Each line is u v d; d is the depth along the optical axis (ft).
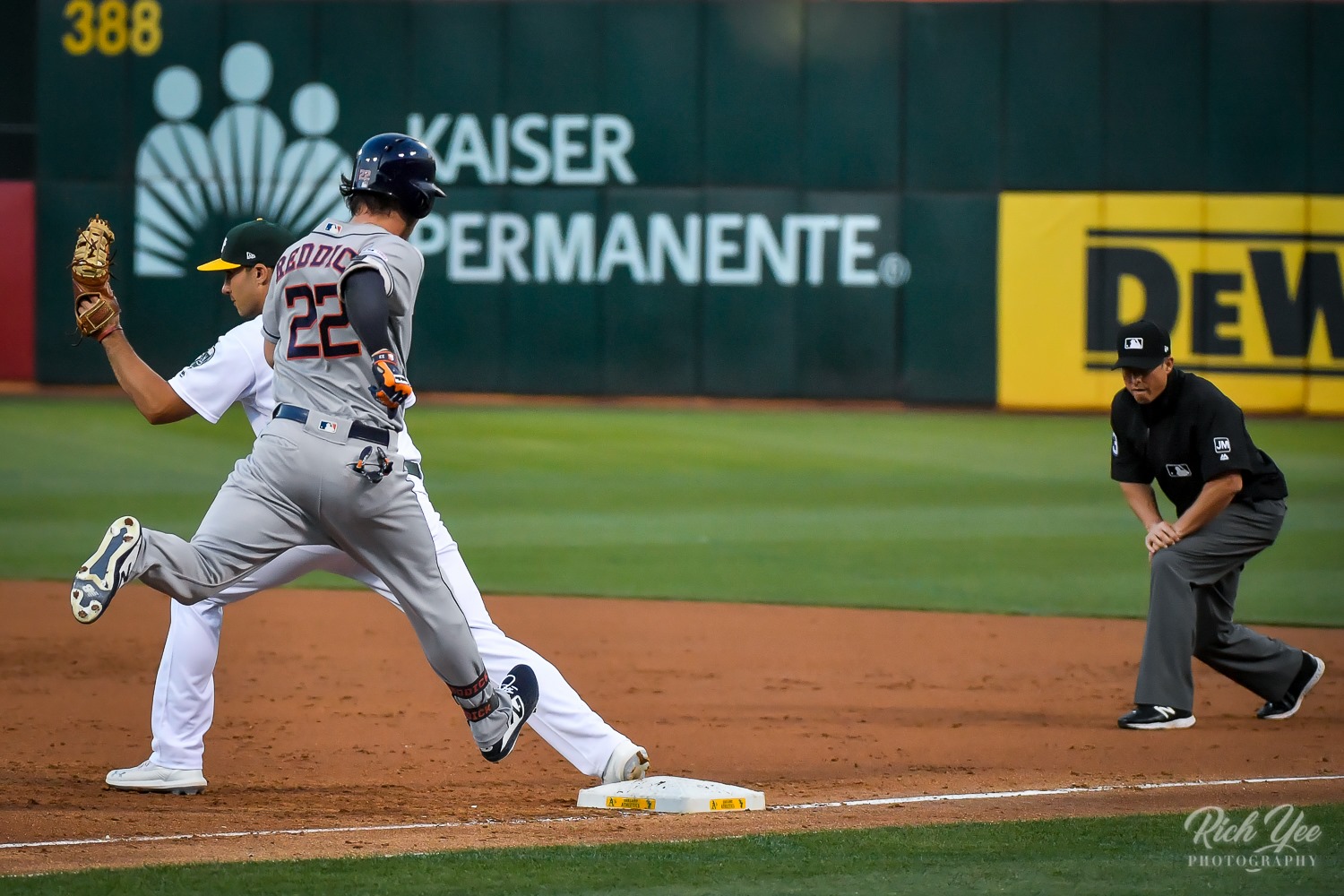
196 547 51.21
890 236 230.07
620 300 233.76
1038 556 137.08
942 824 55.21
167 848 51.24
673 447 198.49
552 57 232.32
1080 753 72.08
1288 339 224.94
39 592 118.73
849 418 223.51
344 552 54.34
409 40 233.96
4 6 265.13
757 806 59.21
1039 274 227.61
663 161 231.91
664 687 89.25
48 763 67.56
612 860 49.03
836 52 228.84
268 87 235.61
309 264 51.57
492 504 161.27
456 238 234.99
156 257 237.25
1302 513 159.94
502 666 59.72
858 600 119.03
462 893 44.88
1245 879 47.03
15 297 240.32
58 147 237.45
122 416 217.15
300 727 77.30
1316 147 223.30
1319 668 80.48
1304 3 222.28
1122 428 79.61
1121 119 225.35
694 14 230.07
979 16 226.38
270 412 60.29
